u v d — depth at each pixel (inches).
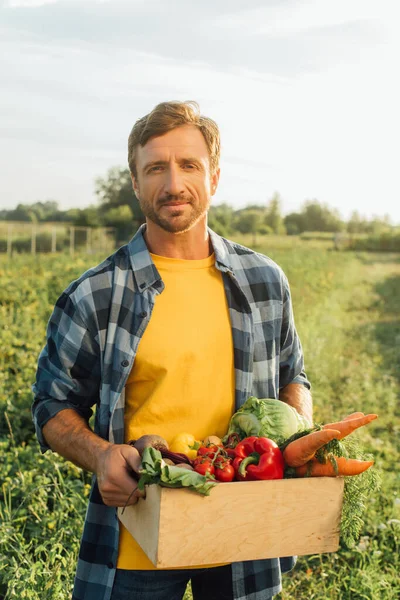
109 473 89.0
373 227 4013.3
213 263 106.3
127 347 99.8
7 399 267.4
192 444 96.4
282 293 110.9
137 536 90.1
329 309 711.7
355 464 90.4
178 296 102.7
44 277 645.3
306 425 100.4
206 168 100.1
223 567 102.1
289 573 181.2
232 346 104.8
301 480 88.7
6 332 367.9
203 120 100.8
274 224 3757.4
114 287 101.1
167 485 83.4
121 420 100.0
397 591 165.2
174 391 100.6
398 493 209.9
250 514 86.5
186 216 99.3
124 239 2332.7
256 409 98.7
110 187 2792.8
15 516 179.3
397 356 497.7
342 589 174.2
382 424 311.9
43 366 104.0
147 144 98.7
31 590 139.6
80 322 100.0
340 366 424.5
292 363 114.3
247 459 89.7
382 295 930.7
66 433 97.6
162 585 98.8
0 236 2194.9
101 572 99.0
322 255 1401.3
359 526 92.7
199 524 84.3
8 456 211.2
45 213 3415.4
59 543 157.0
